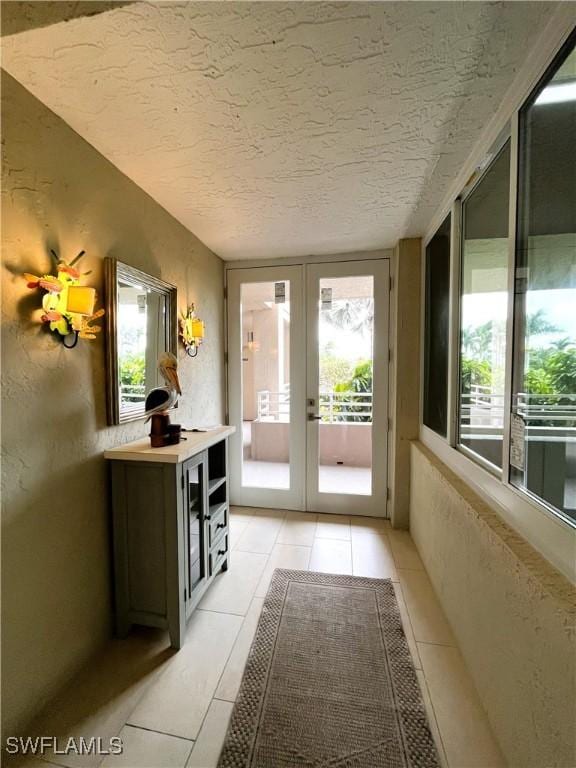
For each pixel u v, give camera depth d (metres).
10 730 1.06
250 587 1.85
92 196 1.39
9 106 1.04
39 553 1.16
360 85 1.09
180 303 2.14
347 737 1.09
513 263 1.10
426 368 2.36
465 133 1.32
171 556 1.44
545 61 0.93
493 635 1.09
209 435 1.81
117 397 1.49
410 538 2.40
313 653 1.41
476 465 1.43
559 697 0.76
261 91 1.12
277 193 1.78
